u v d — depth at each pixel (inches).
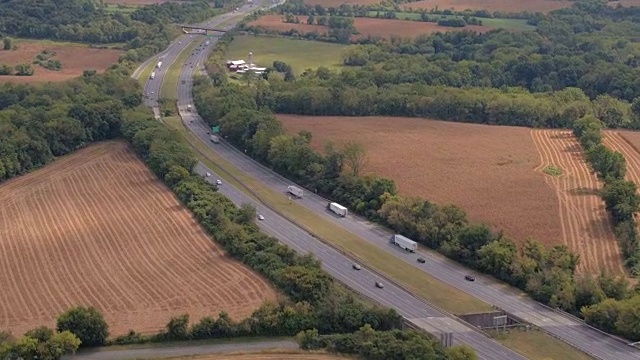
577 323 7790.4
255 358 6850.4
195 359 6806.1
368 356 6879.9
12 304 7657.5
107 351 6879.9
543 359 7076.8
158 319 7386.8
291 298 7765.8
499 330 7598.4
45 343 6550.2
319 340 7047.2
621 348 7327.8
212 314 7495.1
